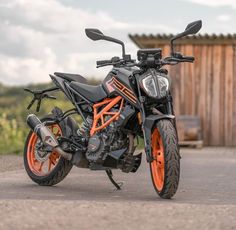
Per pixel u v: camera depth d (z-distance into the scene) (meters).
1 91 42.38
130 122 7.44
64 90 8.21
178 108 20.75
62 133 8.11
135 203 6.42
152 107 7.29
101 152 7.56
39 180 8.38
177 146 6.99
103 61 7.66
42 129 8.19
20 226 5.20
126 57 7.57
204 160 13.95
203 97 20.64
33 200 6.53
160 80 7.17
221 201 7.18
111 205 6.23
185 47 20.52
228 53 20.45
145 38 20.17
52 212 5.80
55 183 8.34
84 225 5.26
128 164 7.49
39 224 5.27
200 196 7.62
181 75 20.72
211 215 5.82
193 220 5.56
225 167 12.20
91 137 7.68
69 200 6.83
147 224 5.34
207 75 20.62
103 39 7.54
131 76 7.30
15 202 6.33
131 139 7.48
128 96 7.33
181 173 10.90
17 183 8.62
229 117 20.55
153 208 6.11
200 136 19.58
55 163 8.42
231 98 20.53
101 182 8.95
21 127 19.09
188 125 19.39
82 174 9.99
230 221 5.57
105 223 5.35
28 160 8.55
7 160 12.40
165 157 6.95
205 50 20.53
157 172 7.28
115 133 7.49
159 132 7.05
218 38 20.36
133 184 8.77
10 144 16.72
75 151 7.89
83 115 7.97
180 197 7.44
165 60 7.40
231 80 20.48
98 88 7.80
